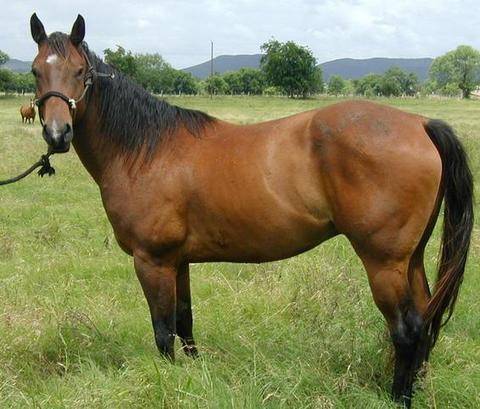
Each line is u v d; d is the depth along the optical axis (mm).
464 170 3580
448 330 4898
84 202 10336
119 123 4004
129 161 3988
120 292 5859
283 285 5578
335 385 3740
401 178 3426
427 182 3449
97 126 4047
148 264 4023
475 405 3652
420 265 3881
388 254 3529
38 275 6293
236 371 3908
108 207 4098
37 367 4285
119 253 7191
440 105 52375
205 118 4062
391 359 3988
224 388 3514
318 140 3576
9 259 7059
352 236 3596
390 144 3441
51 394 3746
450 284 3646
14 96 61219
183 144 3961
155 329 4078
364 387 3830
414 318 3607
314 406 3520
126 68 46844
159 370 3773
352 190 3500
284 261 6348
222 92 80188
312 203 3643
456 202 3625
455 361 4230
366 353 4262
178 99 57969
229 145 3867
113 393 3551
